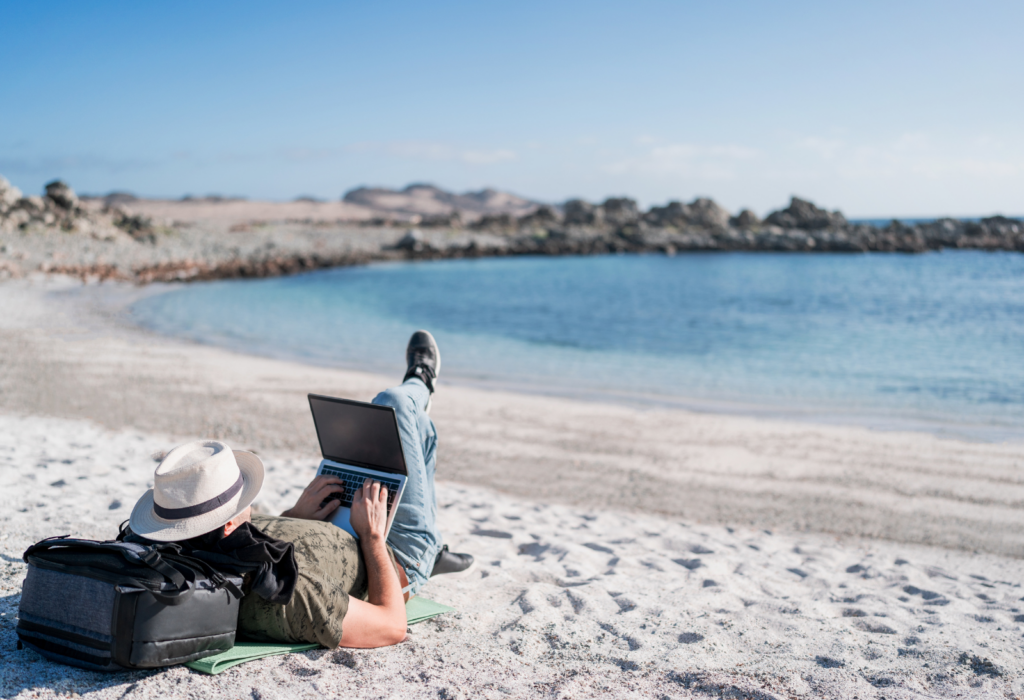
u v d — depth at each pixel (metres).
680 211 103.62
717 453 10.26
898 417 12.97
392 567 3.12
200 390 12.84
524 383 15.80
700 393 15.09
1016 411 13.58
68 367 14.14
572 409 12.98
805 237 92.75
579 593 4.05
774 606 4.16
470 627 3.41
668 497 8.22
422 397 3.56
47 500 5.17
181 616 2.43
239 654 2.66
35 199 46.06
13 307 24.06
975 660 3.20
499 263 67.25
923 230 99.62
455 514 6.47
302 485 6.78
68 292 30.72
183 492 2.55
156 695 2.40
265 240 62.25
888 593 4.96
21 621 2.60
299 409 11.66
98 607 2.40
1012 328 27.52
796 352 21.23
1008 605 4.69
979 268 66.31
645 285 48.12
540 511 7.12
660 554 5.59
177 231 59.19
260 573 2.58
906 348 22.17
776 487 8.73
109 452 7.46
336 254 59.16
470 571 4.52
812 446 10.77
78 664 2.51
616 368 18.16
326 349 19.64
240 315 26.42
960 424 12.46
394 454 3.28
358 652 2.93
